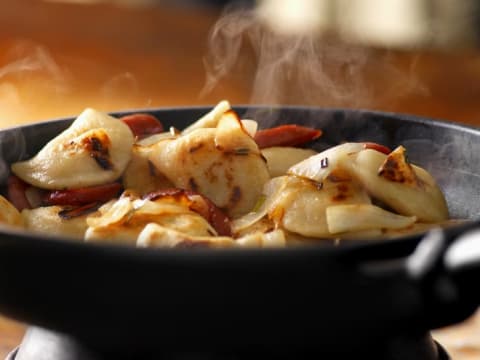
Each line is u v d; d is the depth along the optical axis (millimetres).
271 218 822
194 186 854
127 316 708
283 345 721
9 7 1915
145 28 1848
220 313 699
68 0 2037
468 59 1633
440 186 926
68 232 837
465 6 2406
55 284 708
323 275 687
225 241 747
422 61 1600
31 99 1455
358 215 804
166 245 742
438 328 770
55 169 873
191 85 1514
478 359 947
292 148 930
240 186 852
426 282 671
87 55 1698
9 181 895
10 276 723
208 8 2127
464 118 1334
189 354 747
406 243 699
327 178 826
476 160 905
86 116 902
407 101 1394
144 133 954
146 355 755
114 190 874
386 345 787
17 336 998
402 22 2596
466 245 665
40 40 1779
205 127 911
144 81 1544
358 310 707
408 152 955
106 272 691
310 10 2787
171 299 695
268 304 695
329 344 729
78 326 728
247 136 859
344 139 985
